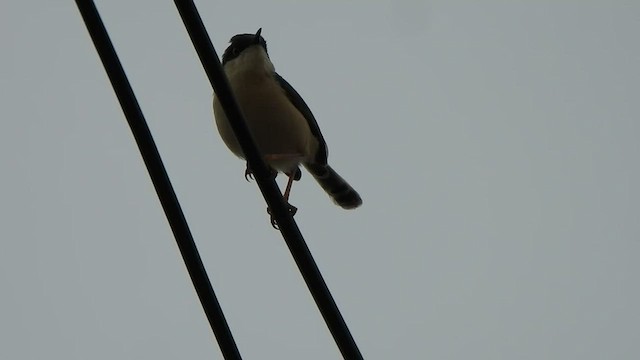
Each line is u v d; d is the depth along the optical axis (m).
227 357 8.15
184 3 8.13
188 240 8.08
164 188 7.95
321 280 8.72
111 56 7.52
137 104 7.73
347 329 8.59
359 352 8.53
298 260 8.80
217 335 8.16
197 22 8.20
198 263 8.12
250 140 8.90
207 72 8.48
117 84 7.61
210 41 8.32
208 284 8.16
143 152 7.86
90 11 7.41
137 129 7.76
